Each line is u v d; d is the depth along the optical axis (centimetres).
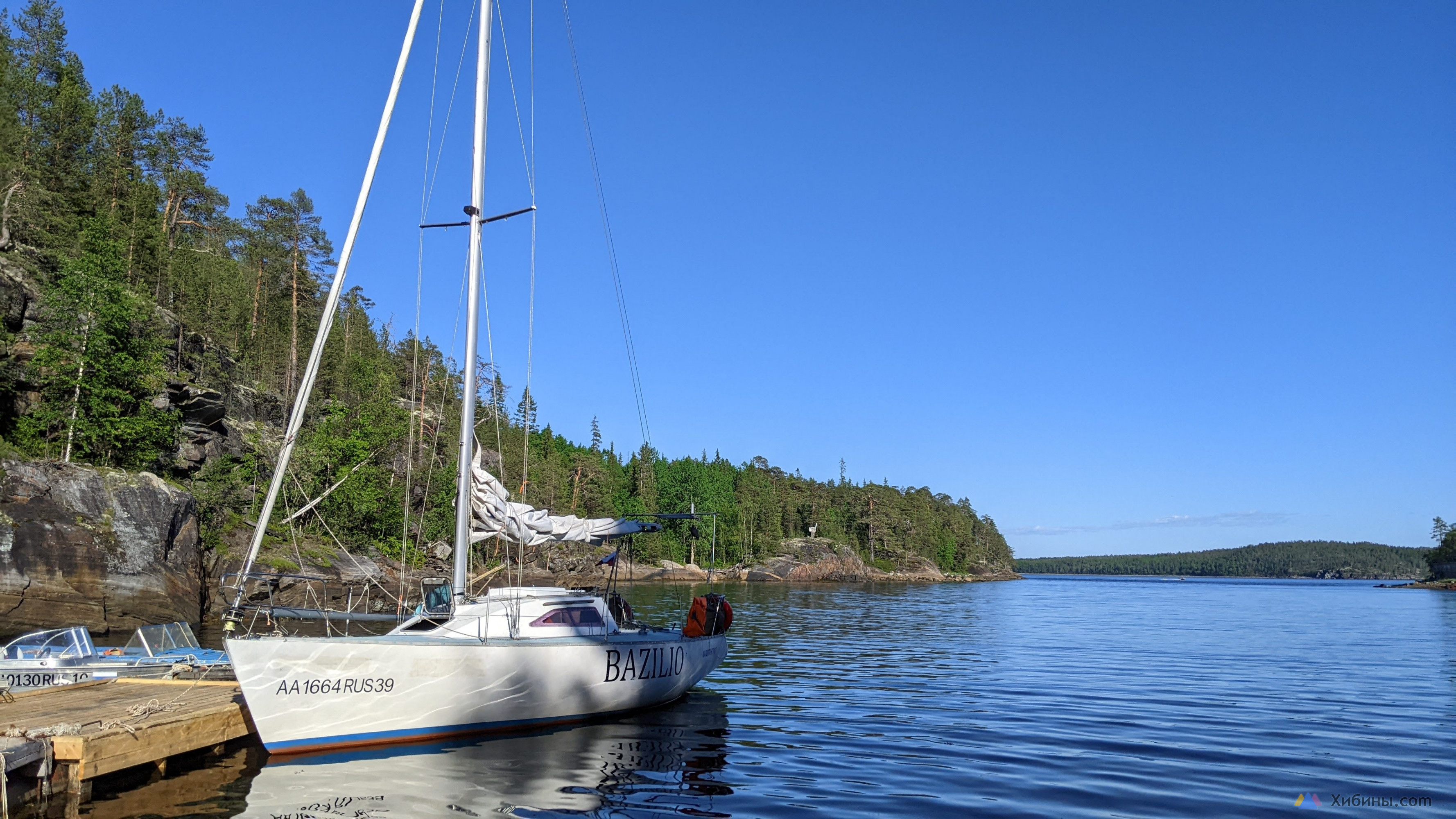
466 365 1506
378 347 9169
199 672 1519
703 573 11369
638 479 12194
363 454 5225
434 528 5419
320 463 4912
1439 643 3597
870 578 14162
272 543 3819
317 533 4338
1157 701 1886
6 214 4181
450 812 983
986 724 1584
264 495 4112
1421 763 1283
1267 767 1253
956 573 17388
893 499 17050
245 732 1287
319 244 7094
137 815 952
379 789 1069
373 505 5059
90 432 3419
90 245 3844
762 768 1227
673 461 14412
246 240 7662
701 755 1302
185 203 6969
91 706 1223
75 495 2866
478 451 1573
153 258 5419
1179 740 1448
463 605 1436
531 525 1582
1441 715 1728
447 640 1322
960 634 3738
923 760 1286
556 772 1176
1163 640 3606
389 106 1566
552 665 1434
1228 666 2608
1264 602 9050
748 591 8200
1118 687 2100
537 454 9569
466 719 1352
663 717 1609
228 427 4691
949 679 2227
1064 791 1116
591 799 1052
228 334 6316
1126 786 1142
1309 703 1877
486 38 1564
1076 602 7956
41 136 5247
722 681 2122
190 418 4331
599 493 10125
